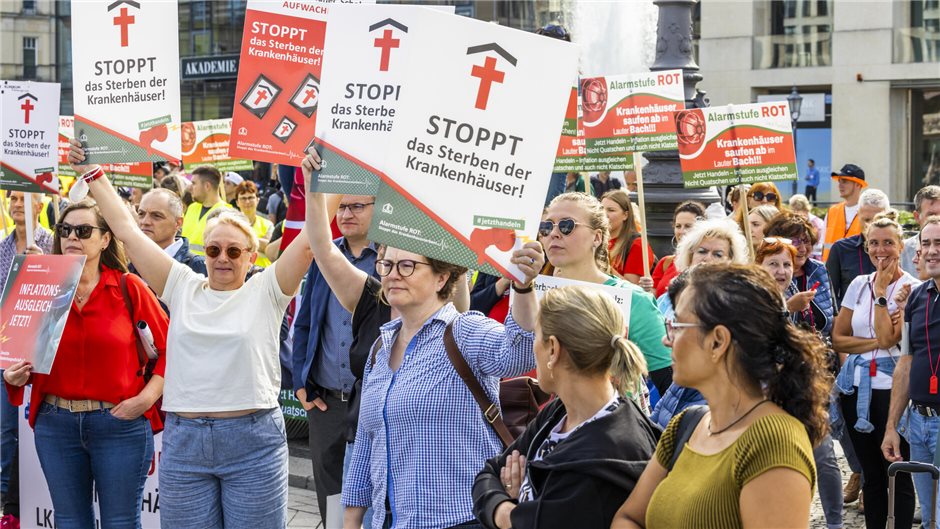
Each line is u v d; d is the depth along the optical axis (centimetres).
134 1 554
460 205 407
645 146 771
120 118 558
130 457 579
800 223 685
